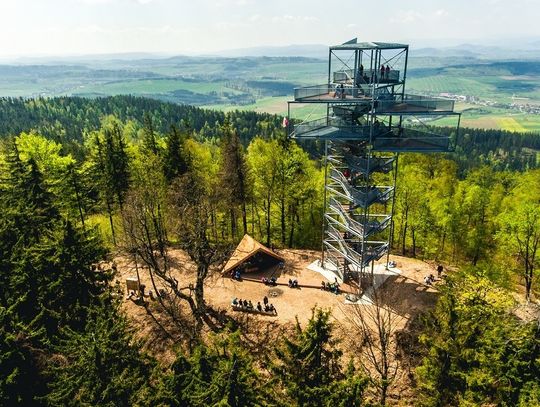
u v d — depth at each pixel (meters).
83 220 49.62
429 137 29.97
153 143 58.28
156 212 45.81
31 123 186.62
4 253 29.39
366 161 32.31
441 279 37.84
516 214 40.50
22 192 40.28
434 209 47.12
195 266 43.22
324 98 31.92
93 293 29.58
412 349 29.53
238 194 48.50
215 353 20.58
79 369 20.33
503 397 20.73
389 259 42.84
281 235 58.56
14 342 22.19
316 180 54.34
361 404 18.00
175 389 19.08
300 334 20.47
